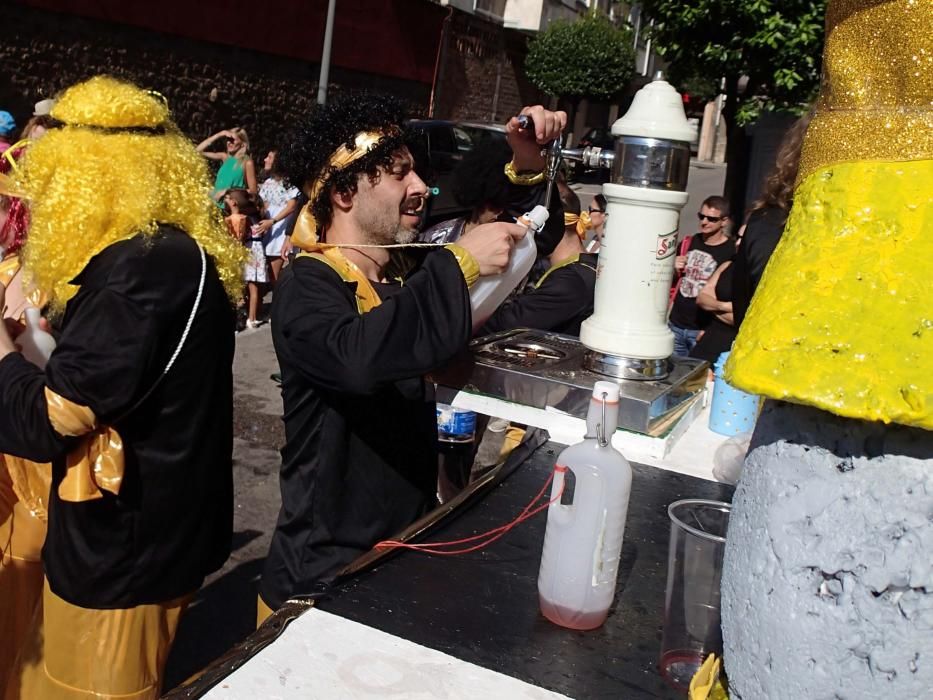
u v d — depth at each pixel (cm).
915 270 69
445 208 256
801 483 75
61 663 183
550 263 280
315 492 166
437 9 1574
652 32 859
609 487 114
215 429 188
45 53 853
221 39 1070
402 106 178
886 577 71
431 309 145
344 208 176
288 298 162
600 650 111
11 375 171
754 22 779
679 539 106
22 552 214
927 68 70
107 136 172
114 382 162
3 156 213
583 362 180
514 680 102
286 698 93
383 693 96
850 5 75
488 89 1927
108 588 177
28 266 176
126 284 164
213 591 343
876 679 73
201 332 177
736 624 82
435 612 115
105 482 169
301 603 112
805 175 80
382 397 168
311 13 1217
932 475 70
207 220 187
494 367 173
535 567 131
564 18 2059
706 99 898
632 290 165
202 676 96
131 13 935
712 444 195
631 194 158
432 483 182
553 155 210
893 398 66
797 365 70
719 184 2117
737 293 311
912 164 72
